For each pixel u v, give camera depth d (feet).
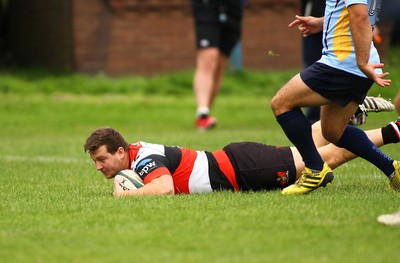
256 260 52.85
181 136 157.99
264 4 268.21
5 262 53.88
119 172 79.46
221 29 179.93
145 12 258.37
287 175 81.92
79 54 254.68
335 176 95.25
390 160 81.20
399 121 83.30
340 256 53.57
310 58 131.23
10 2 288.71
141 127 187.93
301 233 60.13
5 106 219.41
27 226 64.44
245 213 67.46
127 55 258.16
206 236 59.67
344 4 75.61
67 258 54.34
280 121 78.59
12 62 285.02
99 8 254.88
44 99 230.27
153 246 57.16
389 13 140.15
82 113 212.23
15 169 110.83
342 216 65.51
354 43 74.18
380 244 56.65
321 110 80.12
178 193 80.79
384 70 176.76
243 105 225.56
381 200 72.79
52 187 90.43
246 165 81.66
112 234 60.90
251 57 269.64
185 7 261.03
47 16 266.77
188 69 262.47
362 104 83.30
